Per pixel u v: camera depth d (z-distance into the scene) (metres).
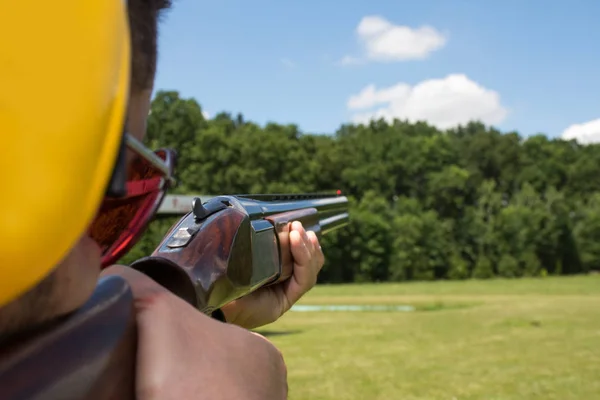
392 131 68.25
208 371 0.51
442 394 7.55
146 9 0.49
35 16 0.33
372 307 24.55
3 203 0.32
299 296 1.35
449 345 12.16
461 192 61.59
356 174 61.97
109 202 0.50
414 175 62.28
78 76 0.34
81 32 0.35
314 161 59.53
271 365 0.55
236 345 0.53
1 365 0.42
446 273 54.88
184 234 0.92
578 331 14.07
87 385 0.46
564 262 56.78
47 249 0.34
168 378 0.49
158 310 0.53
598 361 9.93
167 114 50.78
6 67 0.32
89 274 0.47
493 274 55.12
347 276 52.66
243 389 0.51
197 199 0.95
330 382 8.32
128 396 0.49
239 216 1.02
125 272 0.58
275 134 57.38
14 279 0.33
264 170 53.72
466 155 68.06
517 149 68.69
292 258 1.30
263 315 1.27
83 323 0.48
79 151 0.34
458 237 56.22
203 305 0.90
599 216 56.97
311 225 1.62
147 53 0.49
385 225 53.09
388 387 7.97
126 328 0.50
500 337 13.27
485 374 8.91
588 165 67.44
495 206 59.03
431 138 66.31
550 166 67.06
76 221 0.35
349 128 80.19
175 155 0.59
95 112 0.35
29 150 0.33
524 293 32.66
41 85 0.33
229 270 0.96
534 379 8.48
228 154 52.06
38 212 0.33
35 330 0.44
